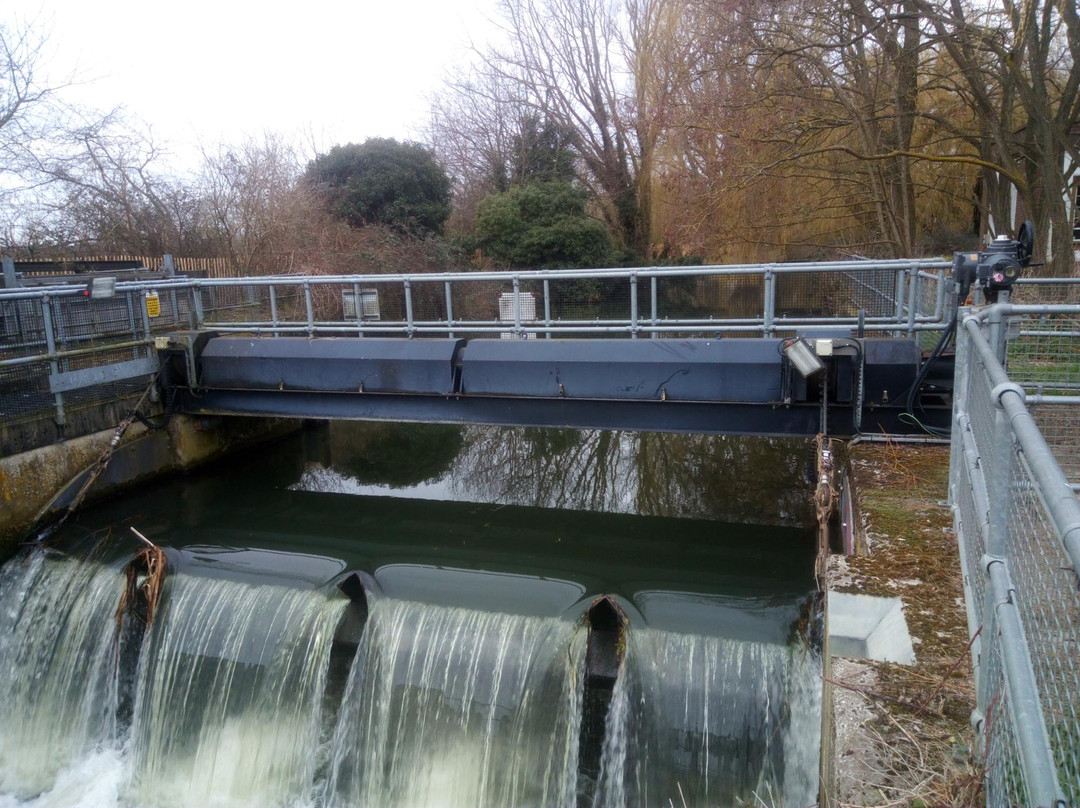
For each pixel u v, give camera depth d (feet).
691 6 66.59
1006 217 55.57
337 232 73.56
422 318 40.16
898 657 12.62
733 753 20.12
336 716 24.02
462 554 30.17
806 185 68.18
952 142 65.72
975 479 11.84
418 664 22.90
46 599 28.17
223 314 43.52
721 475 40.40
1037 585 7.11
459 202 101.81
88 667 26.53
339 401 32.73
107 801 24.34
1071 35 44.09
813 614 20.03
